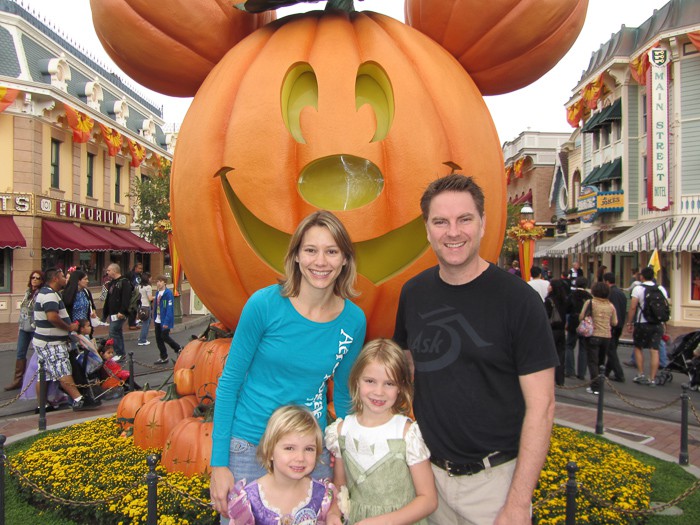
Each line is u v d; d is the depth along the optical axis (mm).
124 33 3725
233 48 3668
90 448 4223
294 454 2027
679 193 16328
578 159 26641
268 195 3168
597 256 22609
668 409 6414
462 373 1999
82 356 6145
